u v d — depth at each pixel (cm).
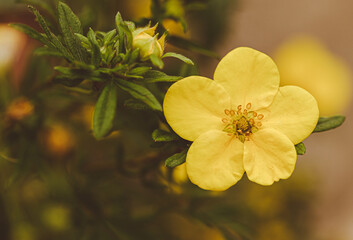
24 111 19
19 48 20
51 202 21
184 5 19
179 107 15
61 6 15
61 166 20
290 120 15
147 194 21
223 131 15
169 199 21
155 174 20
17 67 20
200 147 14
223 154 15
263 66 15
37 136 19
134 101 15
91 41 14
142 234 20
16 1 17
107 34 15
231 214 21
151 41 14
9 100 20
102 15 21
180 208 21
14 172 19
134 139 21
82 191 20
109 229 20
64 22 15
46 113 20
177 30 21
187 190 20
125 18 21
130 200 21
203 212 21
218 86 15
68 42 15
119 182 21
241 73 15
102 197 21
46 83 18
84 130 21
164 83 17
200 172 14
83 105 21
